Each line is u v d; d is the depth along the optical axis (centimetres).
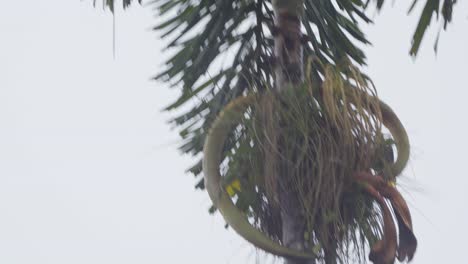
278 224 1088
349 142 1063
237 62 1276
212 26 1296
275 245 1036
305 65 1284
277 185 1071
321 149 1062
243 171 1092
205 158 1083
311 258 1046
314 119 1080
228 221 1052
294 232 1066
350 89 1102
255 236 1038
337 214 1055
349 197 1074
